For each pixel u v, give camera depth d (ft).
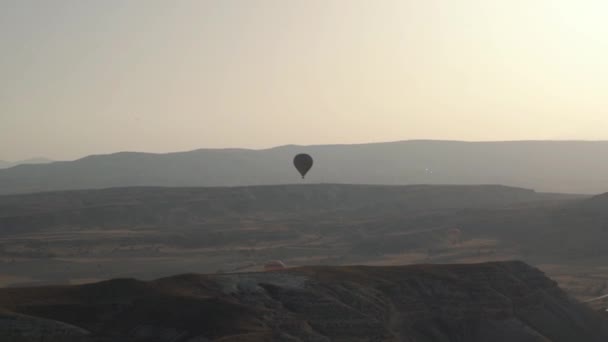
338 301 223.71
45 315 199.00
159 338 190.39
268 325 200.03
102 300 208.33
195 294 215.31
